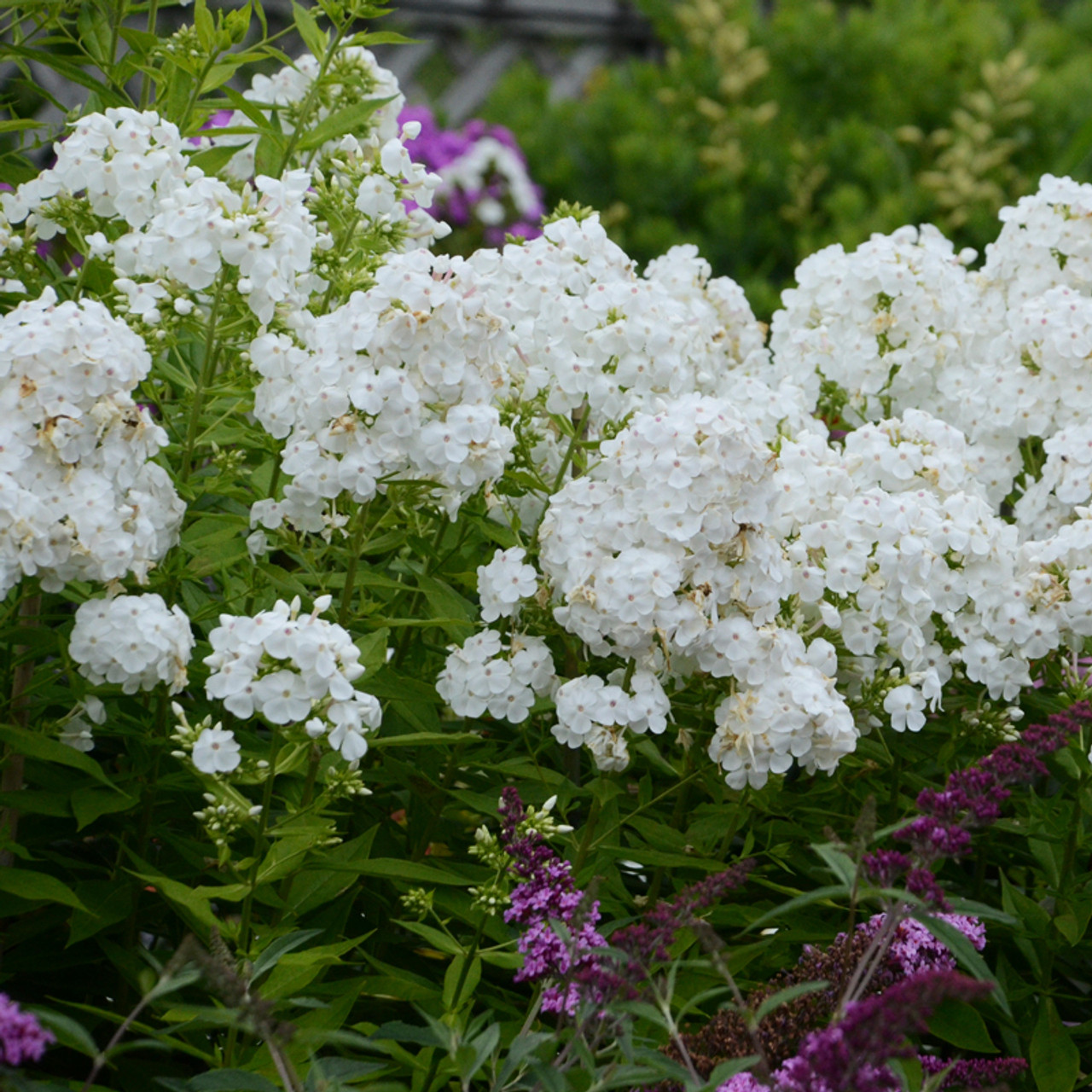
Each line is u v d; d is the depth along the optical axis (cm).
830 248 236
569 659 210
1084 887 213
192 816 207
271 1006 177
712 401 199
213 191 199
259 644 187
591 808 202
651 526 198
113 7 222
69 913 198
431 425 197
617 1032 182
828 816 214
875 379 230
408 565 213
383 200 214
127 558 189
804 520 209
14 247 208
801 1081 175
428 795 208
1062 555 210
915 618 207
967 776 182
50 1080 192
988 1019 208
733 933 211
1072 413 224
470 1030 181
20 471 188
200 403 203
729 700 199
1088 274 230
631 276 214
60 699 197
